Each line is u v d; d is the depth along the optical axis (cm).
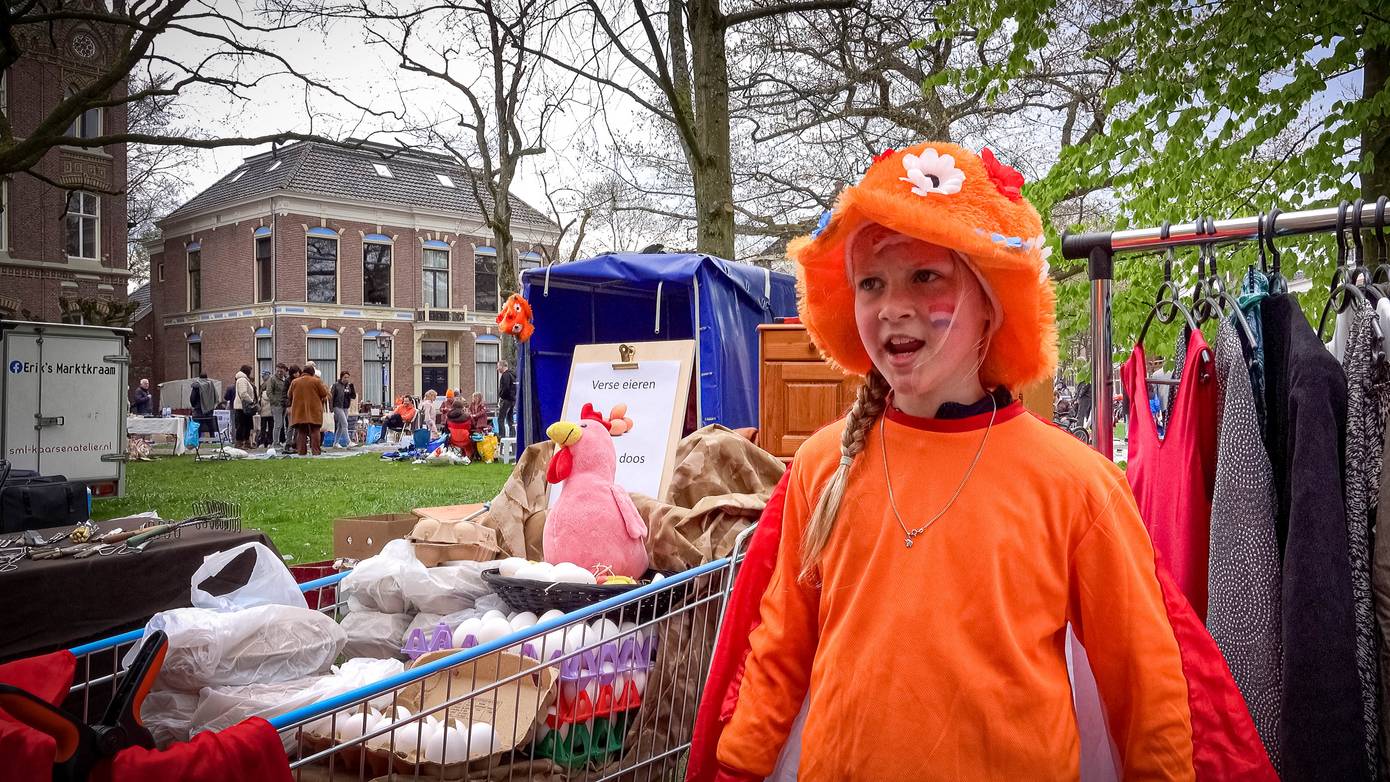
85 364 1023
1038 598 136
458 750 215
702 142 880
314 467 1568
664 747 250
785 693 160
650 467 419
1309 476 157
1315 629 153
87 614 290
